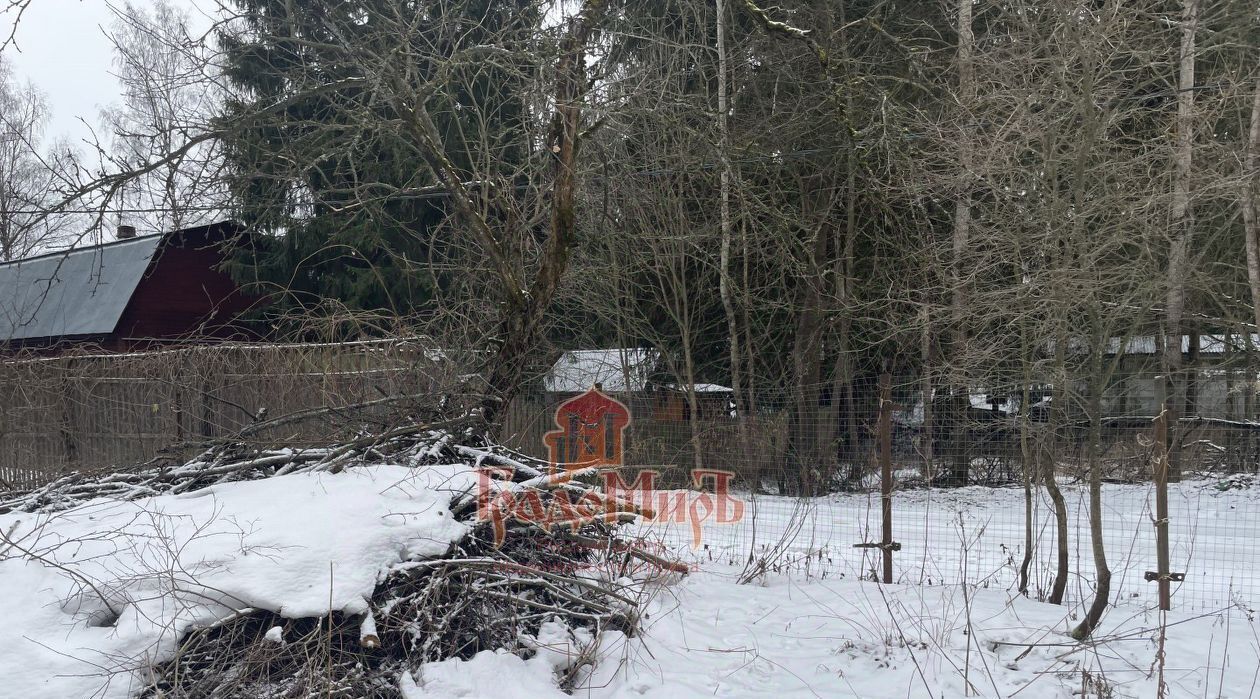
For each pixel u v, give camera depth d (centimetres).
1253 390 1080
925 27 1184
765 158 1105
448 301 877
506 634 476
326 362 776
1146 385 1025
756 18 880
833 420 1120
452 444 575
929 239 1079
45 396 997
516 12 811
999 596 600
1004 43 897
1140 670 455
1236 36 900
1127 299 561
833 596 601
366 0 711
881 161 1096
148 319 1569
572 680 457
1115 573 676
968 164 655
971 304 779
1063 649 489
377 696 416
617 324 1274
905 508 996
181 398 889
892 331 1076
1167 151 643
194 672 387
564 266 697
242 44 699
